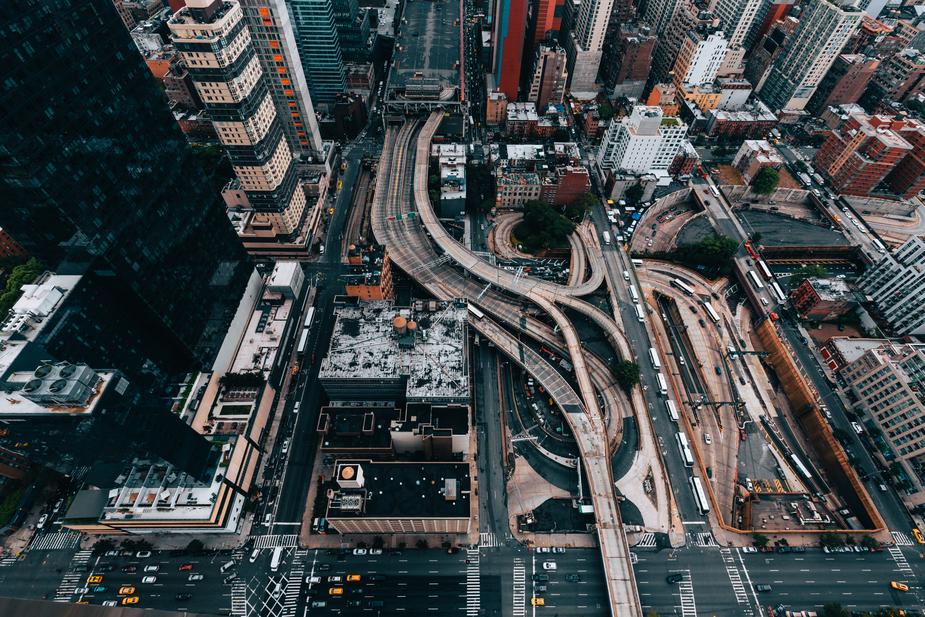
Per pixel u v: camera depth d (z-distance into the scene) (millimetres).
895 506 165875
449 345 177375
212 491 146375
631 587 143500
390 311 186875
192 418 160750
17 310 123125
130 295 141000
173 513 143625
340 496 140375
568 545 157000
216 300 176625
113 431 115562
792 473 180375
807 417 191375
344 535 157625
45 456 136375
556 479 172000
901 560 155500
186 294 159500
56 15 104250
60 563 151125
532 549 155875
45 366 108812
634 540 157500
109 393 112312
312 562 152375
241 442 159500
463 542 156875
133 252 134875
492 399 193500
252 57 178250
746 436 188250
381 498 141250
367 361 171875
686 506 165875
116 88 123562
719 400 196750
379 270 197125
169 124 145000
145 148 136000
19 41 97000
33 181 105062
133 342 149000
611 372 199375
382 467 146875
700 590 148875
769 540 159250
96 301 133500
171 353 165750
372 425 165875
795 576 152250
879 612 144625
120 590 146500
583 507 160750
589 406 182000
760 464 181875
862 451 176500
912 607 147125
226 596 146250
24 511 158625
